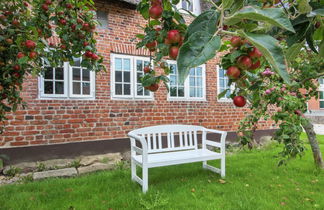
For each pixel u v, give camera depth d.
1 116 2.24
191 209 2.38
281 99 2.18
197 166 4.15
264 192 2.83
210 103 5.93
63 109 4.30
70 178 3.58
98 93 4.64
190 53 0.55
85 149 4.46
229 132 6.13
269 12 0.55
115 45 4.85
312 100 13.68
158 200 2.54
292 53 0.88
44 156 4.11
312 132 3.84
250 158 4.61
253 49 0.71
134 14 5.12
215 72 6.04
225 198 2.65
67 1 2.23
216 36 0.58
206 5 5.86
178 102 5.51
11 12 1.99
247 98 1.06
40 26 2.21
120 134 4.83
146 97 5.14
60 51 2.39
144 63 5.21
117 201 2.58
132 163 3.38
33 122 4.04
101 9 4.71
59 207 2.47
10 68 1.93
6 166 3.80
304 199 2.63
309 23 0.85
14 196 2.76
